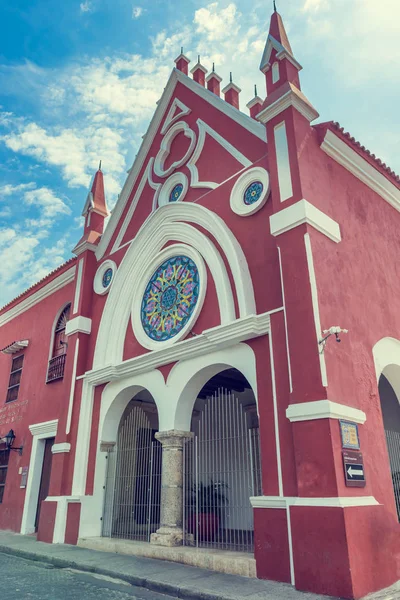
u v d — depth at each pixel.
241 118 9.97
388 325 8.84
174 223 10.47
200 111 11.27
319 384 6.41
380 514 6.24
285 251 7.48
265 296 8.10
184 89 11.97
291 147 8.05
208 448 8.89
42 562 8.60
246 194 9.20
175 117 11.88
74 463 10.75
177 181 11.20
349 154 9.28
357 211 9.24
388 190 10.53
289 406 6.59
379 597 5.40
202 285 9.23
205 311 9.09
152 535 8.55
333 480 5.90
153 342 10.09
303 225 7.41
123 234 12.52
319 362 6.52
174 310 9.99
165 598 5.89
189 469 9.28
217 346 8.34
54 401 13.20
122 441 10.77
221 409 8.86
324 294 7.12
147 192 12.24
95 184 14.38
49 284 15.13
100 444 10.64
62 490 10.72
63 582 6.80
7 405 15.61
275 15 9.76
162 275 10.63
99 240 13.31
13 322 17.22
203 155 10.73
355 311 7.90
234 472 8.57
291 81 8.80
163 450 9.01
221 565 6.98
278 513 6.56
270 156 8.35
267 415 7.28
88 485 10.43
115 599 5.80
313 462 6.15
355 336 7.64
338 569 5.50
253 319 7.64
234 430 8.56
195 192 10.50
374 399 7.55
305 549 5.84
